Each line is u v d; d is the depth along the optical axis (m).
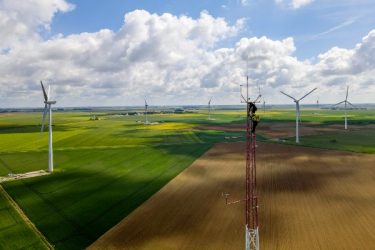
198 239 34.16
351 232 35.34
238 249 31.91
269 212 41.19
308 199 46.06
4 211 42.72
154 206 43.91
